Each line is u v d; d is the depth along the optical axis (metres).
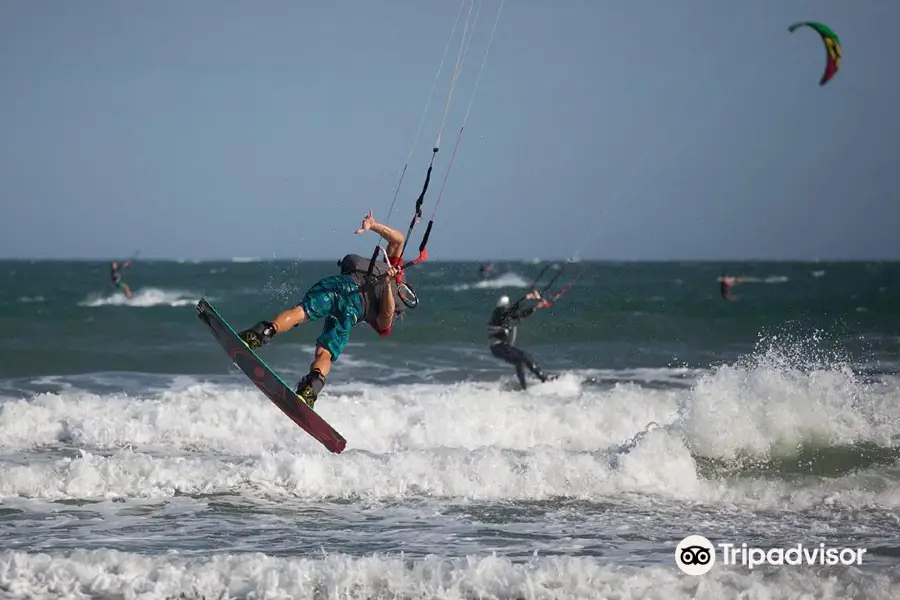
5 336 81.50
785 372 41.72
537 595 21.44
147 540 25.91
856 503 30.77
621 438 41.78
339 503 30.27
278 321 26.94
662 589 21.30
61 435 40.78
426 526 27.75
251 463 33.66
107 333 84.44
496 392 49.69
